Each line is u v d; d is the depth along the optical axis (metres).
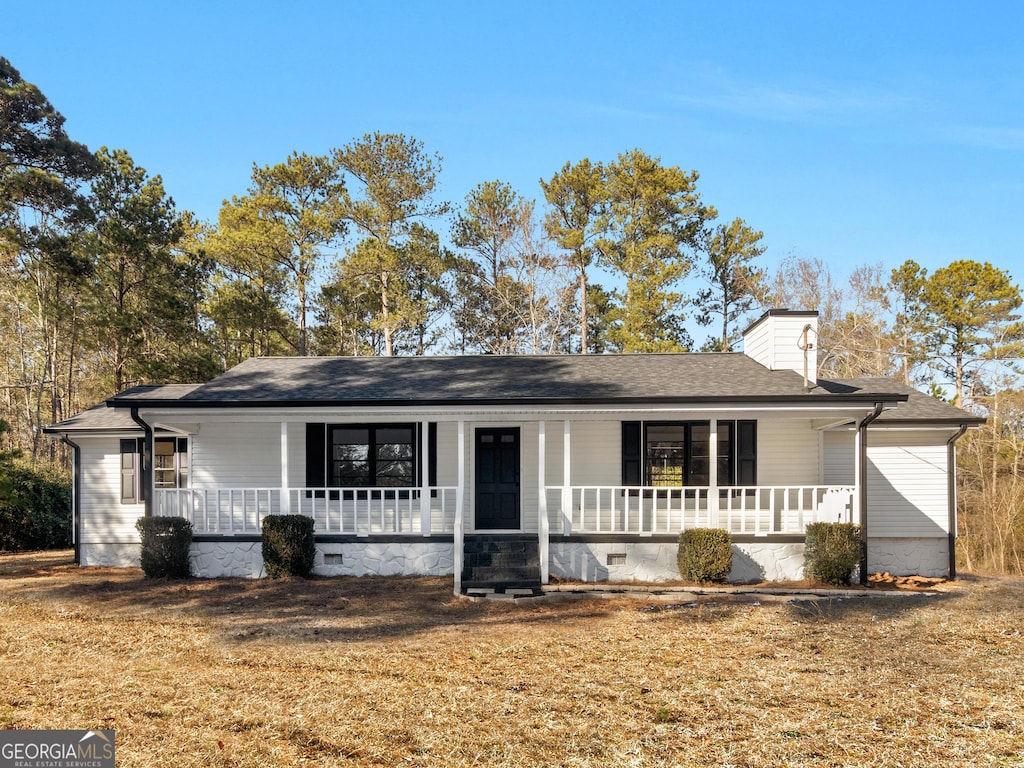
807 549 14.59
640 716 7.70
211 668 9.19
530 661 9.59
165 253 27.17
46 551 21.33
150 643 10.35
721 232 37.28
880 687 8.62
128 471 17.88
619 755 6.77
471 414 14.71
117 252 25.78
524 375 17.05
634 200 34.09
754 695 8.34
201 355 27.72
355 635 10.81
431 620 11.77
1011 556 23.97
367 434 16.72
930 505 16.55
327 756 6.68
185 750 6.75
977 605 13.09
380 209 34.25
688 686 8.62
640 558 14.65
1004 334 38.03
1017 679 8.92
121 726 7.30
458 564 13.85
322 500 16.41
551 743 7.01
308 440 16.59
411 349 39.66
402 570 15.14
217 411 14.86
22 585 14.89
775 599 13.41
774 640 10.69
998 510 24.70
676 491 16.45
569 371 17.38
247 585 14.33
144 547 15.02
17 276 30.11
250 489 15.16
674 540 14.67
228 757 6.62
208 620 11.69
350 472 16.66
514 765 6.55
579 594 13.57
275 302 35.19
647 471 16.48
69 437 17.70
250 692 8.30
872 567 16.58
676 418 15.44
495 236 36.31
